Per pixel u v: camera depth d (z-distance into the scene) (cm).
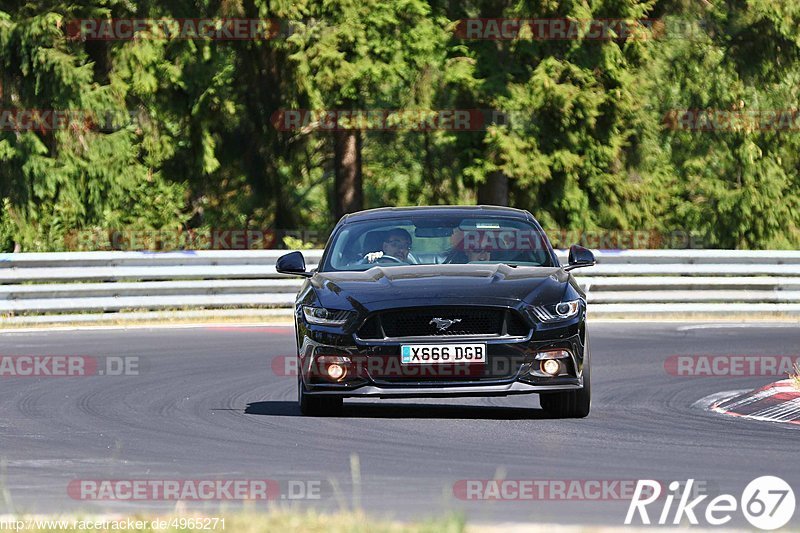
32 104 9112
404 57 9906
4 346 5772
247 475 2731
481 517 2264
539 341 3400
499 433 3306
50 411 3844
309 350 3475
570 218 10706
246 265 7400
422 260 3784
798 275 7850
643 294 7606
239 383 4516
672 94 11844
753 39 11481
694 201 12400
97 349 5644
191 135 9956
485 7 10312
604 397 4134
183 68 9606
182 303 7200
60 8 9162
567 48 10162
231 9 9519
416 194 12812
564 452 3003
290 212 10981
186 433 3372
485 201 10631
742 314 7656
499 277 3544
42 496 2491
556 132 10225
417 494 2492
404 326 3416
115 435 3353
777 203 12094
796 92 12425
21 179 9031
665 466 2811
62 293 7019
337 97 9875
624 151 11081
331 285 3575
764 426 3462
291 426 3469
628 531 2008
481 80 9919
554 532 1977
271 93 10044
